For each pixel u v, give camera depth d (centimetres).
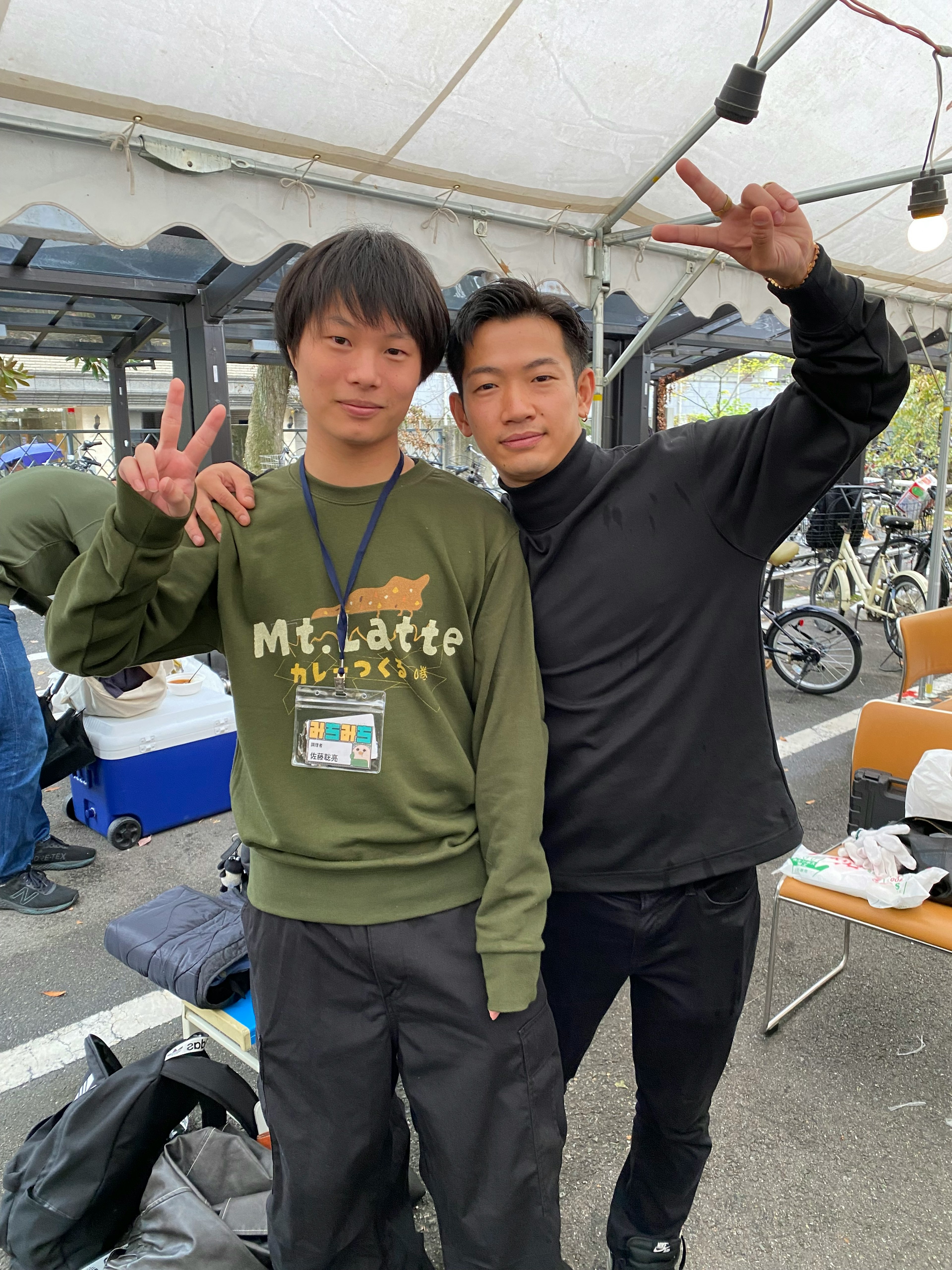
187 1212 151
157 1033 246
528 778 117
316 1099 119
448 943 117
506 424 125
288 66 234
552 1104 121
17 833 311
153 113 241
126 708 370
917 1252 173
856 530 743
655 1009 138
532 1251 119
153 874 340
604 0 230
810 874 231
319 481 118
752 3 238
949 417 613
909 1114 210
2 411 1288
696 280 372
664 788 127
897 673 635
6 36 207
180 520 100
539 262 356
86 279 464
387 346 110
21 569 289
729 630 129
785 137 308
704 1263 171
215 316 491
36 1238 144
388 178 297
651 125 292
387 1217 141
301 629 117
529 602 127
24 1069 231
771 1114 210
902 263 463
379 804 115
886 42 265
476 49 241
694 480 127
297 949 118
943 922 211
